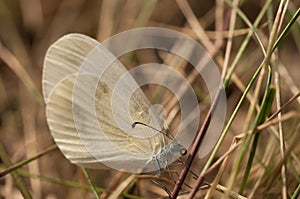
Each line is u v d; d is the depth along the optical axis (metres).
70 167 0.31
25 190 0.27
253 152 0.26
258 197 0.27
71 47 0.26
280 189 0.28
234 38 0.32
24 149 0.31
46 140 0.31
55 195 0.30
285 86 0.31
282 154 0.26
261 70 0.26
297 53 0.33
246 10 0.33
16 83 0.33
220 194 0.28
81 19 0.35
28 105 0.32
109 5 0.33
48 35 0.35
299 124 0.27
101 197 0.28
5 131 0.32
